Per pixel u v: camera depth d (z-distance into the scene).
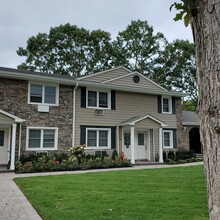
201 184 7.45
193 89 30.06
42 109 13.30
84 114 14.45
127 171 10.87
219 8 1.51
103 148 14.76
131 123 14.52
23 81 13.03
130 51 31.73
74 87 14.34
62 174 10.02
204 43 1.58
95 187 7.01
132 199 5.56
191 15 1.73
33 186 7.23
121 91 15.84
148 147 16.23
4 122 11.60
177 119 17.67
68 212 4.58
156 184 7.46
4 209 4.97
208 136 1.53
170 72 30.89
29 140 12.92
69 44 28.92
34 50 28.75
